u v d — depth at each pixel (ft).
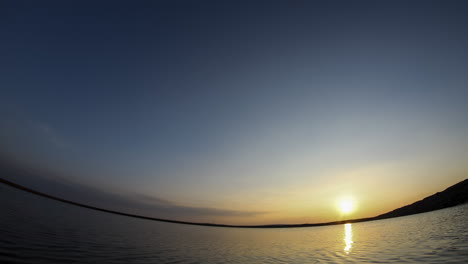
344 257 56.70
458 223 82.89
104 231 83.66
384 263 45.16
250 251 73.61
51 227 65.77
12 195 134.00
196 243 88.74
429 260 42.50
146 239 81.25
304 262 54.44
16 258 32.45
